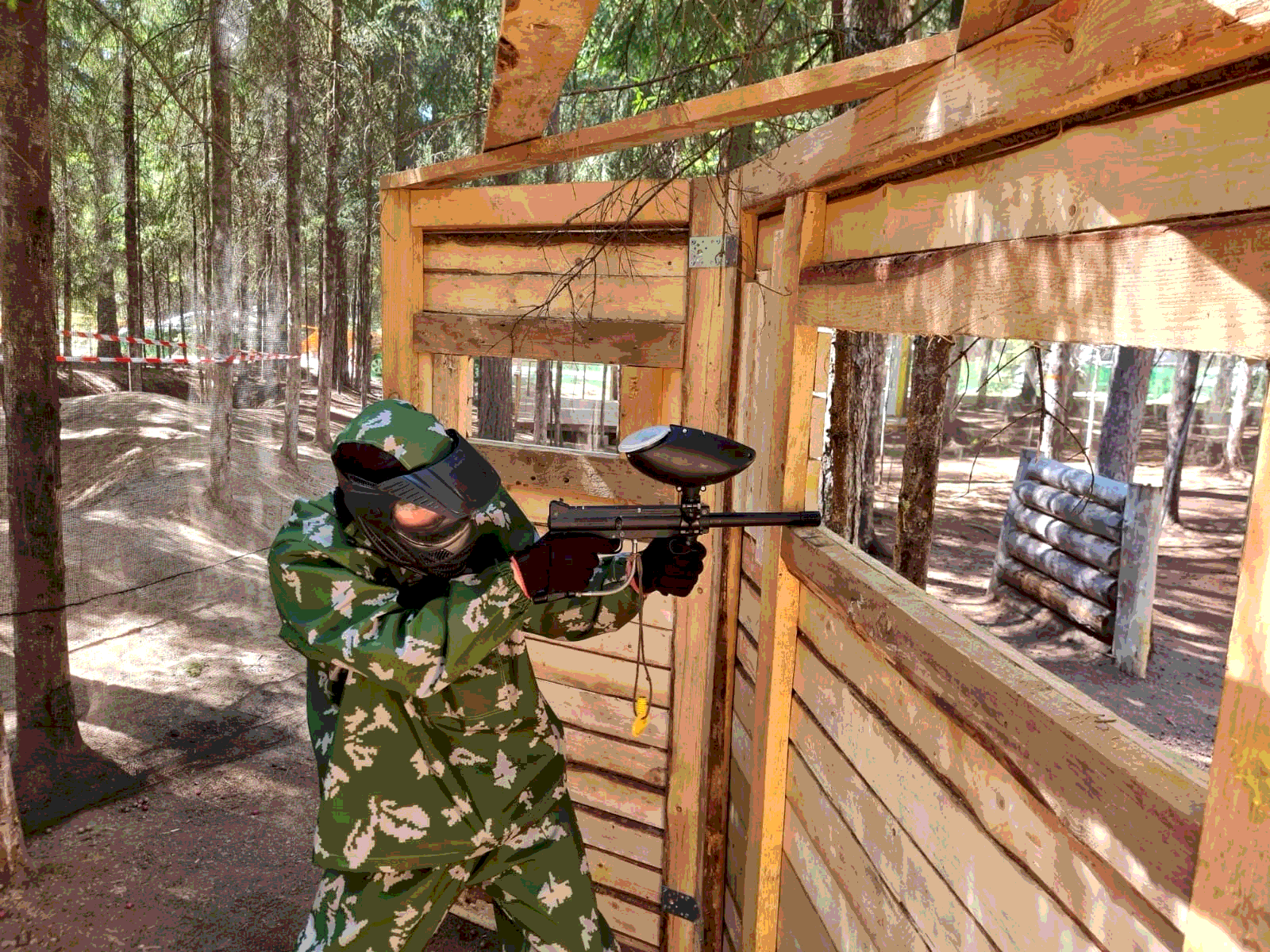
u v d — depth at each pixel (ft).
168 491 19.03
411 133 10.81
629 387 12.86
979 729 4.85
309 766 16.08
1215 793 3.09
